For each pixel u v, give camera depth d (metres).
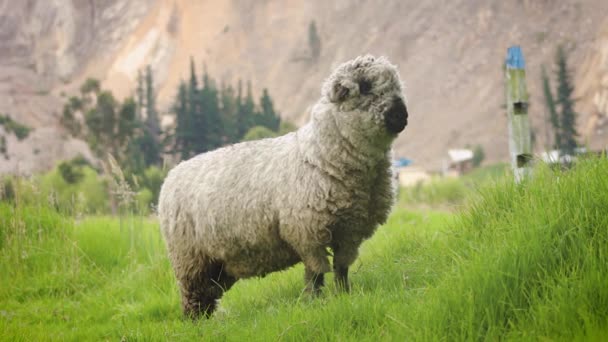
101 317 8.54
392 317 4.80
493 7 164.38
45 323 8.42
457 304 4.65
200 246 7.02
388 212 6.47
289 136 6.69
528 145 7.98
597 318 4.16
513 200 6.54
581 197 5.43
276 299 6.91
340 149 6.06
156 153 71.56
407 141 139.62
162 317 7.87
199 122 74.19
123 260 11.11
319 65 184.00
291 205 6.22
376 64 6.03
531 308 4.42
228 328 6.05
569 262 4.86
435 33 167.62
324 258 6.31
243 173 6.67
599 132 118.75
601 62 134.62
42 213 12.32
